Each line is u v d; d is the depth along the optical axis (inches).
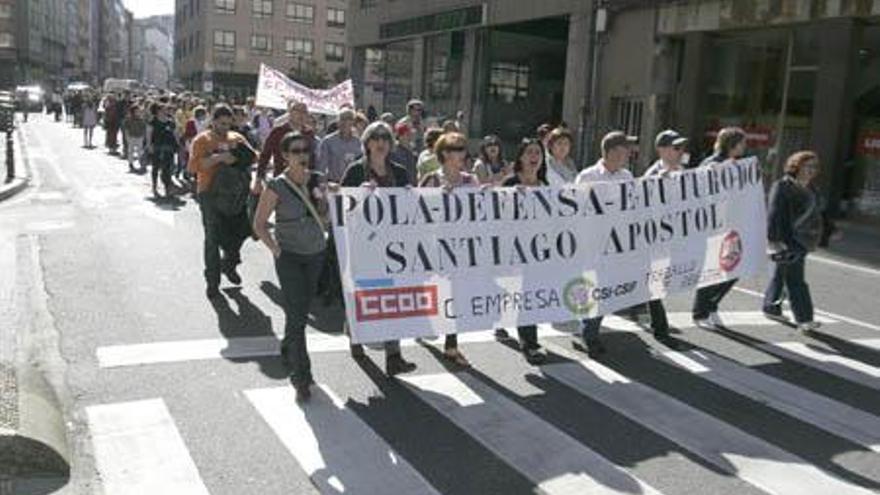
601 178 311.1
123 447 212.4
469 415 241.3
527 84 1333.7
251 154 370.0
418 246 269.3
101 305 342.6
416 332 270.1
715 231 329.1
